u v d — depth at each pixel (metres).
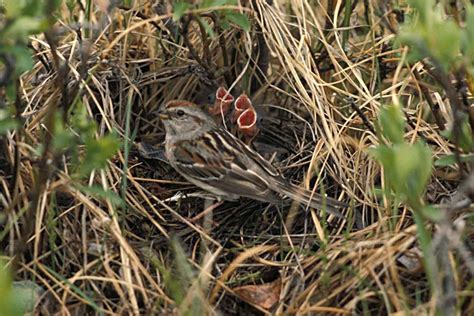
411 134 11.57
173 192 11.70
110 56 12.30
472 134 10.11
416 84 11.70
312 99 11.95
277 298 9.87
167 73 12.64
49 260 10.26
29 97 11.57
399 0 12.80
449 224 9.19
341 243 10.12
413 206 8.66
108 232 10.26
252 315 9.84
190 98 13.01
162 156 11.98
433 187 11.09
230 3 11.24
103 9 10.59
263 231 11.11
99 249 10.12
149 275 9.77
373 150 8.61
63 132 8.80
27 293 9.45
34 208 9.20
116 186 11.13
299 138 12.45
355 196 11.11
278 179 11.14
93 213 10.43
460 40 8.84
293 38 12.31
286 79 12.71
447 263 8.83
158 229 10.94
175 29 12.13
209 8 10.76
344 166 11.40
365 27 13.26
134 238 10.69
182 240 10.87
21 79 11.47
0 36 8.20
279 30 12.36
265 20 12.40
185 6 10.60
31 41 11.66
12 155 10.55
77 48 11.95
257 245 10.71
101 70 12.16
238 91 13.07
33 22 8.12
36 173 9.82
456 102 9.28
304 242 10.59
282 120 12.67
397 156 8.20
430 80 12.43
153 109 12.77
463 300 9.15
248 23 11.19
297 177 11.90
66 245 10.28
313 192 10.84
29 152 10.56
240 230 11.08
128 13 12.41
